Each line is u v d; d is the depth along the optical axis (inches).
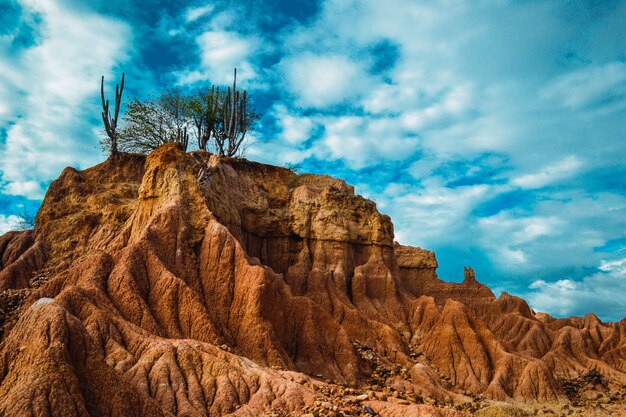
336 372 1824.6
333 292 2390.5
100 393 1088.8
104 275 1723.7
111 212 2279.8
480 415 1712.6
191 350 1419.8
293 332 1893.5
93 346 1177.4
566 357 2679.6
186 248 1936.5
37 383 1001.5
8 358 1143.0
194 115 3031.5
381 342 2165.4
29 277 2033.7
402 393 1656.0
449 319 2282.2
